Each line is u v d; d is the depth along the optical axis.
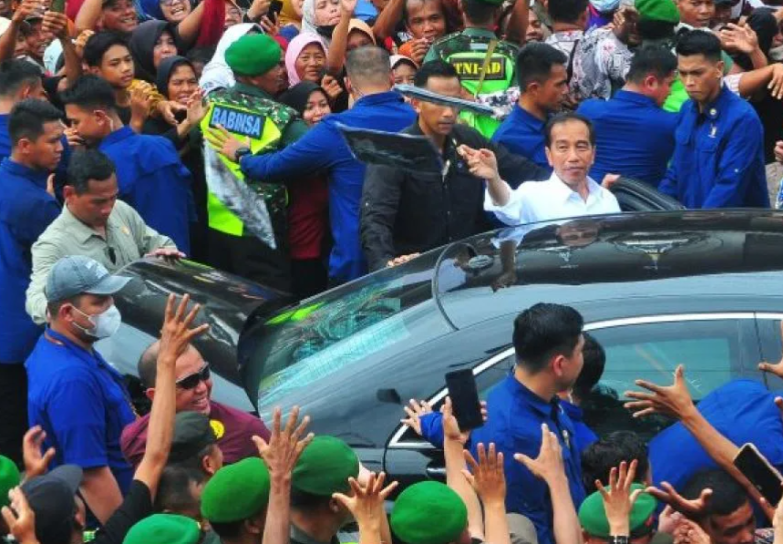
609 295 10.46
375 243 13.68
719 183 14.65
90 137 14.52
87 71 16.16
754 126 14.57
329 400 10.52
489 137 15.49
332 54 17.03
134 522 8.92
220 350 11.71
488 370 10.33
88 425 10.49
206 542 8.62
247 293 12.75
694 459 9.52
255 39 15.10
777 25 17.88
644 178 15.20
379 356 10.63
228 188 15.16
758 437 9.39
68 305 10.64
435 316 10.74
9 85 14.56
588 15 18.72
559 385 9.43
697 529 8.40
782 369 9.16
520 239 11.62
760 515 9.06
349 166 14.59
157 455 9.07
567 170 13.45
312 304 12.14
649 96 15.10
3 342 13.52
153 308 12.35
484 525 8.57
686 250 10.92
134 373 11.84
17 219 13.41
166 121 16.02
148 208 14.59
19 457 13.84
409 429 10.30
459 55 16.17
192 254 15.70
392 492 10.09
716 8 18.19
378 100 14.60
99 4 18.08
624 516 8.08
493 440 9.38
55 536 8.07
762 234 11.14
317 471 8.07
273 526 7.89
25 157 13.51
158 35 17.23
